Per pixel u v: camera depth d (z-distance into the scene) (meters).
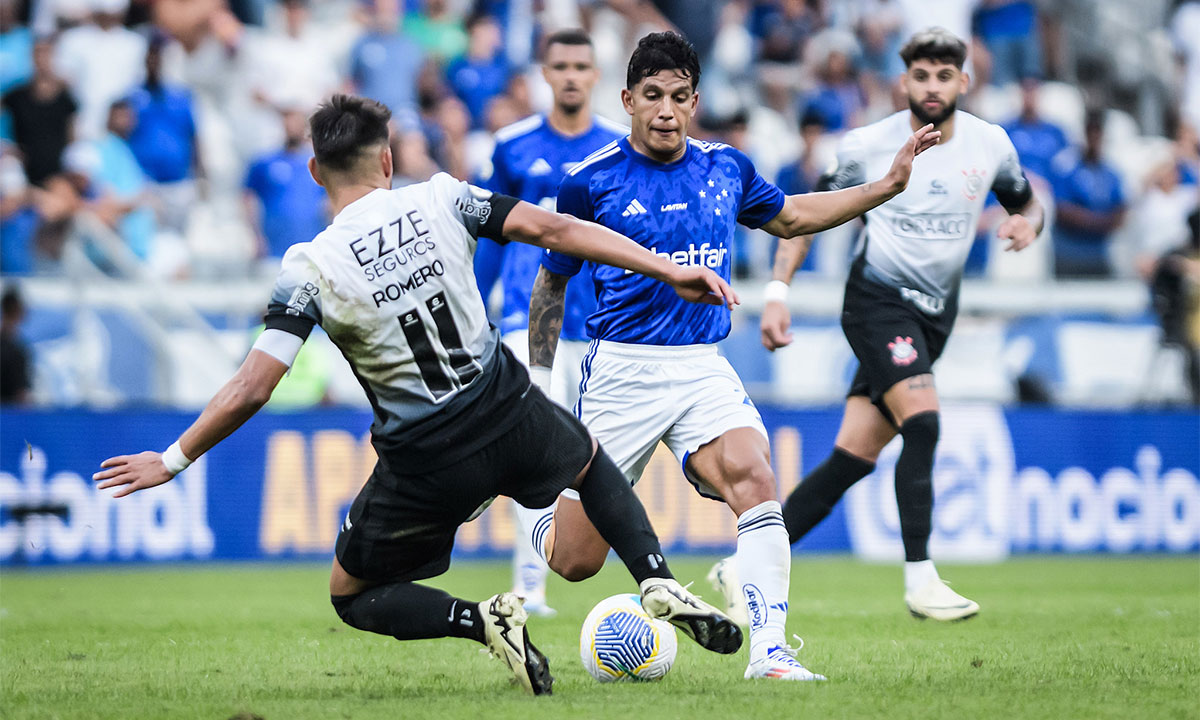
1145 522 46.56
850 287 26.05
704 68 61.19
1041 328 48.16
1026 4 63.53
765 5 61.81
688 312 18.88
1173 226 57.06
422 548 16.06
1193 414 47.06
